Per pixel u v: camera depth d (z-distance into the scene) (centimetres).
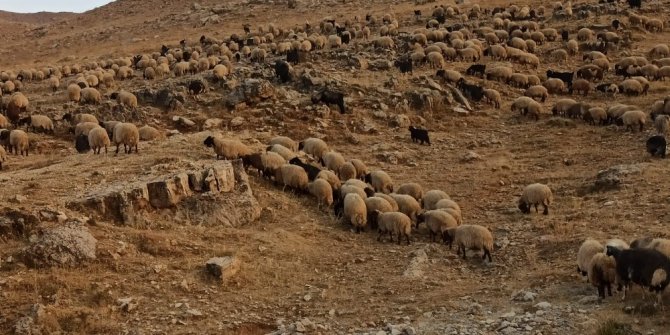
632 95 3531
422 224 2020
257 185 2153
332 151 2592
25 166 2452
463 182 2456
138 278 1447
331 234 1880
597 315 1205
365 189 2152
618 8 5091
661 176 2147
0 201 1700
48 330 1225
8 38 8656
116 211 1719
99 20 8881
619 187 2114
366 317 1334
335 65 3916
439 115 3353
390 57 4050
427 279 1545
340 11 6681
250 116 3153
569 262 1545
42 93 3994
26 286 1349
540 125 3175
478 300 1390
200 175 1906
